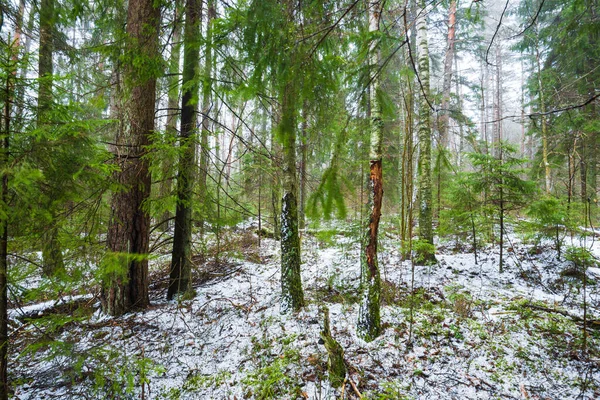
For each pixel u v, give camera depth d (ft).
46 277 7.91
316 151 11.79
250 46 7.16
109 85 14.49
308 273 19.16
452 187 21.50
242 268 21.03
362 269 11.67
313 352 10.24
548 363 9.75
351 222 18.30
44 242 7.32
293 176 14.11
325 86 7.00
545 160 25.29
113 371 7.86
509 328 11.82
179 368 9.99
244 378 9.34
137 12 13.02
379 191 11.22
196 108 16.15
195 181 14.90
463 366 9.69
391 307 13.64
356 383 8.84
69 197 6.77
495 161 18.94
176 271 15.96
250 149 16.10
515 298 14.82
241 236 28.55
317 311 13.33
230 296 15.84
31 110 6.45
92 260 9.91
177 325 12.69
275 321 12.65
